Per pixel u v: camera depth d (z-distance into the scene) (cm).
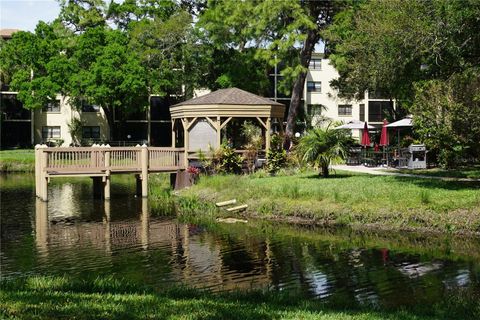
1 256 1339
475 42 1752
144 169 2516
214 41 4288
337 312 773
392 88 2291
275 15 3525
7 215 2023
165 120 5847
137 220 1884
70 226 1778
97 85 4503
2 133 5697
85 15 5134
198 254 1348
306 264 1234
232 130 3353
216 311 723
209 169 2675
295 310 767
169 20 4688
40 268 1214
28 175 3909
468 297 940
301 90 3916
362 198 1823
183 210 2091
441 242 1445
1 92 5584
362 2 3338
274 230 1658
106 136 5828
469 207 1620
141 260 1289
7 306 705
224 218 1878
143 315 685
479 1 1625
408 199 1759
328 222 1738
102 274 1157
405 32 1791
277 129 4966
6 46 5022
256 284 1071
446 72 1895
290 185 2136
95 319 658
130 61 4491
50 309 693
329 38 3459
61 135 5769
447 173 2472
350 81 3491
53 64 4641
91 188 3027
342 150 2344
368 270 1172
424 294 985
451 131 1716
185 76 4731
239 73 4469
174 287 1000
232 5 3850
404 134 3759
